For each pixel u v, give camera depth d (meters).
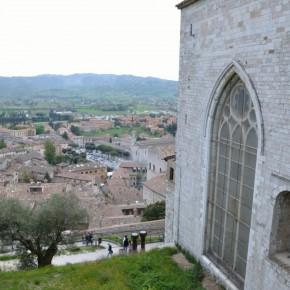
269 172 13.02
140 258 19.34
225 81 15.75
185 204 20.31
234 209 16.06
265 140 13.21
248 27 13.84
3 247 25.09
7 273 18.33
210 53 16.80
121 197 79.81
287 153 12.09
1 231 22.56
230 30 15.04
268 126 12.99
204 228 18.20
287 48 11.88
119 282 16.61
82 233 29.80
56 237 23.72
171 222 23.56
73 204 24.33
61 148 180.38
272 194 12.90
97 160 181.75
